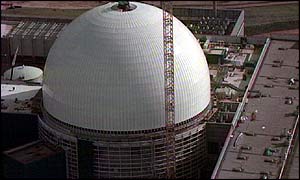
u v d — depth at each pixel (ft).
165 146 549.54
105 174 556.51
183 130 560.20
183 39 581.94
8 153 552.41
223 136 574.56
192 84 565.12
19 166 540.52
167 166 557.33
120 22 571.69
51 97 572.51
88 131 552.00
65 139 556.10
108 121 544.62
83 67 552.00
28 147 563.48
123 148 541.75
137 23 571.69
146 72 547.49
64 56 568.00
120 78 543.80
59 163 557.33
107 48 554.05
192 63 573.33
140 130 546.67
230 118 581.94
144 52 553.64
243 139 545.85
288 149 529.86
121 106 540.93
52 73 574.56
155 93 545.85
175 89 554.05
